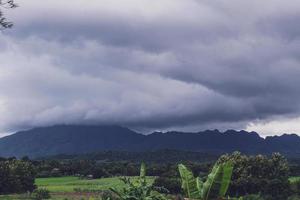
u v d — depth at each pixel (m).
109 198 16.16
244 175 74.62
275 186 73.38
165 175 85.31
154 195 15.13
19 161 104.25
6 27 13.09
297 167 101.25
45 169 134.38
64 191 98.75
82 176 126.38
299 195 74.69
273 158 79.38
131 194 14.93
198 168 81.94
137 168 120.25
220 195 15.97
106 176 122.75
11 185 94.25
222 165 15.91
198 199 15.97
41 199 86.62
